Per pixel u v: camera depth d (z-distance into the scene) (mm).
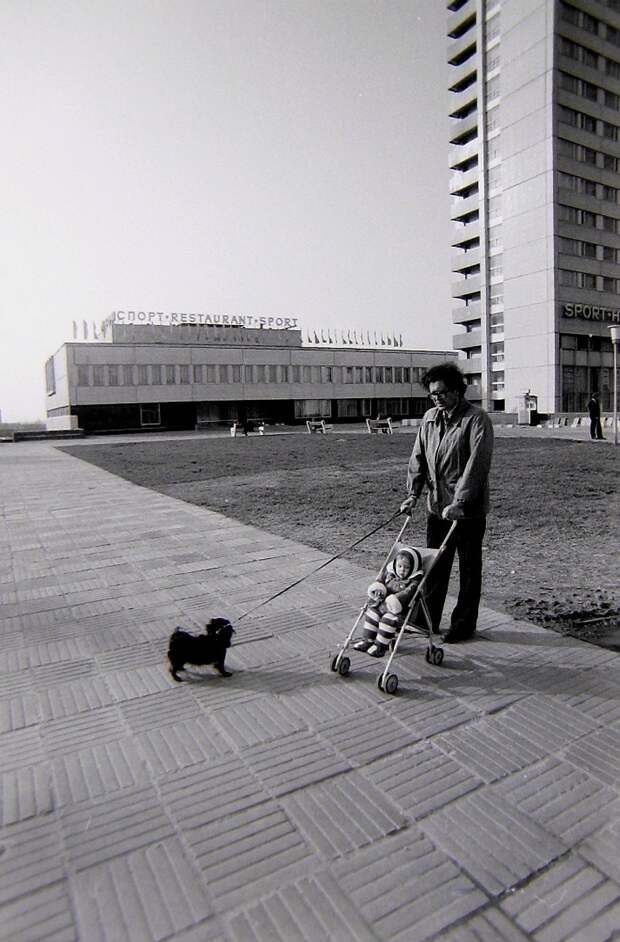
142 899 2014
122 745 3002
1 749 2988
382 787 2619
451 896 2016
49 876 2123
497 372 61562
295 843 2273
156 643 4367
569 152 54781
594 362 58219
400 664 3943
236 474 16141
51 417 65812
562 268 55031
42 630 4664
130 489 13719
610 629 4555
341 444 28203
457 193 65750
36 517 10094
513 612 4977
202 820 2416
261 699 3477
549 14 52312
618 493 11438
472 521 4254
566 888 2049
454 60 63281
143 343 54156
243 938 1852
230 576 6094
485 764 2787
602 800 2516
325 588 5605
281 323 68875
